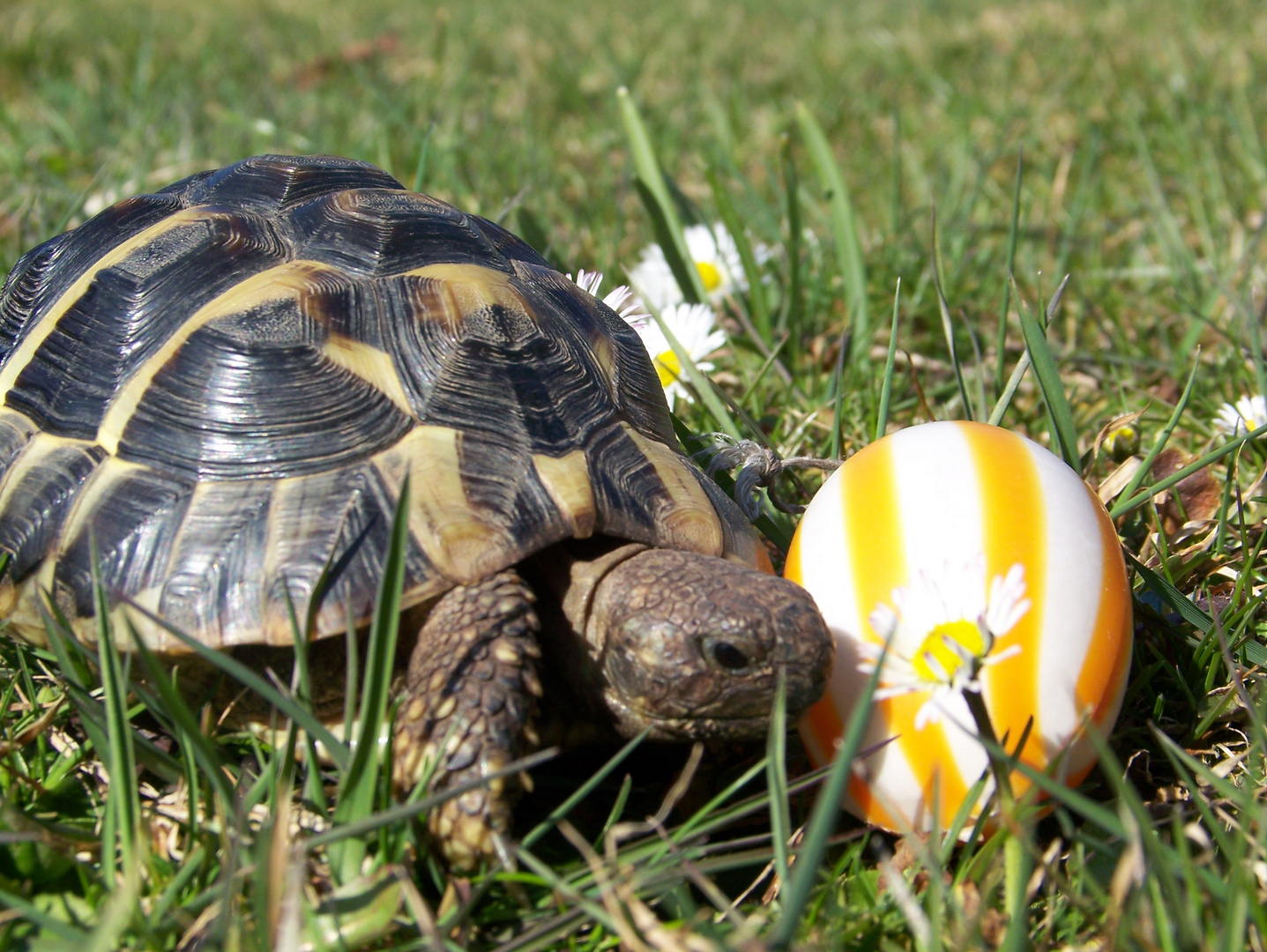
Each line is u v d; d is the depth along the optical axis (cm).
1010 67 78
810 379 35
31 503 23
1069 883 21
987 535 21
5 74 73
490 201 46
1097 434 31
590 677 22
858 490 23
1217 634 24
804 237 42
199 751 20
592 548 22
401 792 21
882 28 95
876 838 20
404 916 20
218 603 21
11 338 25
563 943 20
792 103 69
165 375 23
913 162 54
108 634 20
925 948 18
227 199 25
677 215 36
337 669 22
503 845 20
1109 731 21
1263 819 20
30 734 22
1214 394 34
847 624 22
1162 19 91
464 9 113
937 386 34
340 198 25
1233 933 18
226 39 88
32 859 20
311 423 22
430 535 21
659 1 119
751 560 23
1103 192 53
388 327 23
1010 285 29
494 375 23
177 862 21
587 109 68
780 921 18
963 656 21
